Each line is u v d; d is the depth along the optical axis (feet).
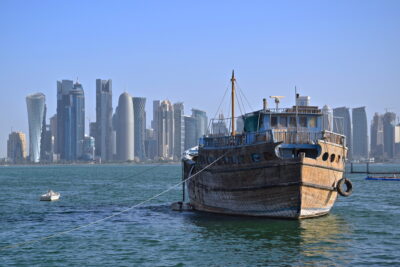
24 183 430.20
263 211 136.98
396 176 423.64
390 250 105.40
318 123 146.30
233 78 163.73
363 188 305.32
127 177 567.59
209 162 158.20
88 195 276.82
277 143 126.82
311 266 92.79
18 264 99.96
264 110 143.74
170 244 115.85
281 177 128.06
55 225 150.51
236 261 97.40
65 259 103.40
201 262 97.96
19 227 146.82
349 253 102.53
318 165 129.49
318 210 137.49
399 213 168.25
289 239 115.24
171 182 431.43
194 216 160.97
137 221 154.92
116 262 100.22
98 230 138.41
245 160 138.92
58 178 552.41
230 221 142.92
